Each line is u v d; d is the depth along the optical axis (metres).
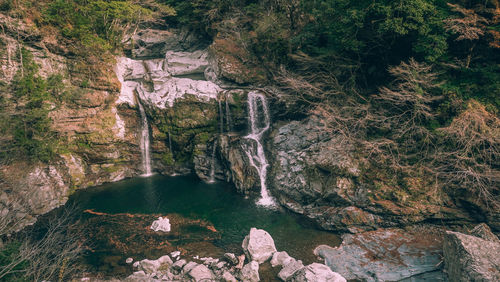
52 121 24.89
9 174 21.64
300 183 22.27
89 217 21.81
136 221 21.39
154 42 43.78
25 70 23.30
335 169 21.30
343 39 22.42
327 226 20.02
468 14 18.11
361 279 15.61
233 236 19.78
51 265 15.51
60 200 23.44
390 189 19.80
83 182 26.20
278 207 22.97
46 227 20.39
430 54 19.61
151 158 29.69
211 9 38.03
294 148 24.64
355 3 21.30
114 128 27.83
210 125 28.91
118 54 31.08
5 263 14.01
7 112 22.06
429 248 17.12
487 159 18.38
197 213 22.42
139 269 16.52
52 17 25.19
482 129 17.56
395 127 22.17
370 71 25.19
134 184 27.16
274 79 30.12
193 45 43.47
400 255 16.81
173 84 29.41
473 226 18.09
